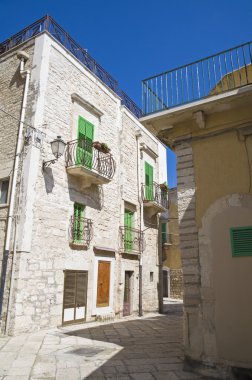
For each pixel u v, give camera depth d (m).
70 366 5.29
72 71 11.66
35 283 8.88
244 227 5.20
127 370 5.06
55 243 9.74
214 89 6.96
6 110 10.52
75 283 10.37
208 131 6.03
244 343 4.76
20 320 8.27
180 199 5.98
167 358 5.80
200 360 5.02
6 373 4.91
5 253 8.68
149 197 15.66
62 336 8.02
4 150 9.98
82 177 11.06
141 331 9.00
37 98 9.91
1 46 12.20
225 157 5.71
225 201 5.49
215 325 5.06
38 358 5.81
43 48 10.45
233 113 5.81
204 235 5.53
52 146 9.66
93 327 9.64
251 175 5.37
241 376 4.66
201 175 5.88
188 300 5.39
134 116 15.75
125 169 14.20
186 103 6.10
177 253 22.91
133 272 13.78
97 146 11.44
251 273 4.98
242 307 4.91
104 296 11.68
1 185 9.87
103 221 12.17
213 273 5.29
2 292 8.43
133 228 14.04
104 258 11.91
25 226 8.80
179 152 6.26
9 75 11.02
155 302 15.08
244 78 6.76
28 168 9.23
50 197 9.80
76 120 11.45
